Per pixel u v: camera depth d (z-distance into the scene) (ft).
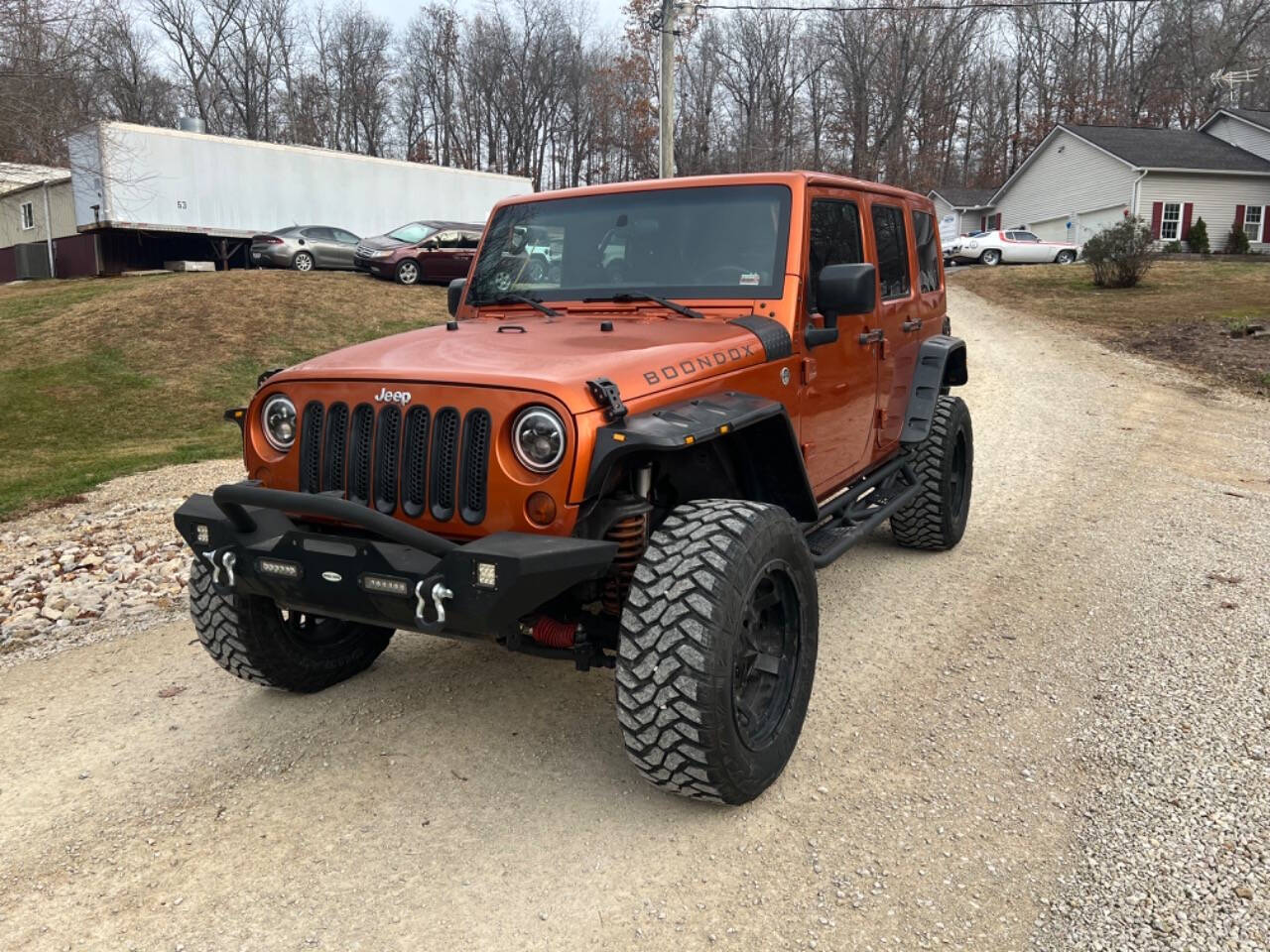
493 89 211.61
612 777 10.95
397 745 11.84
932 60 205.36
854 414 14.78
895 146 210.18
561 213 14.10
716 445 11.26
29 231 92.43
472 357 10.30
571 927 8.50
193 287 61.00
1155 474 26.53
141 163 70.59
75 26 42.22
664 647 9.15
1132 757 11.10
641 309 12.78
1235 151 127.34
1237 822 9.73
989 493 24.89
